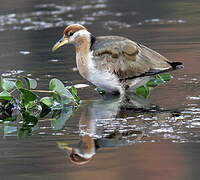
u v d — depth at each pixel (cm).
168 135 1131
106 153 1052
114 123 1231
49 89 1538
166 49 1953
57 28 2422
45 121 1302
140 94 1493
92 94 1518
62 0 3080
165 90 1495
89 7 2878
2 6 2930
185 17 2548
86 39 1498
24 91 1406
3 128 1261
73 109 1391
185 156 1014
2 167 1003
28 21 2600
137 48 1493
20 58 1952
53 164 1008
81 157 1035
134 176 937
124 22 2491
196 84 1530
